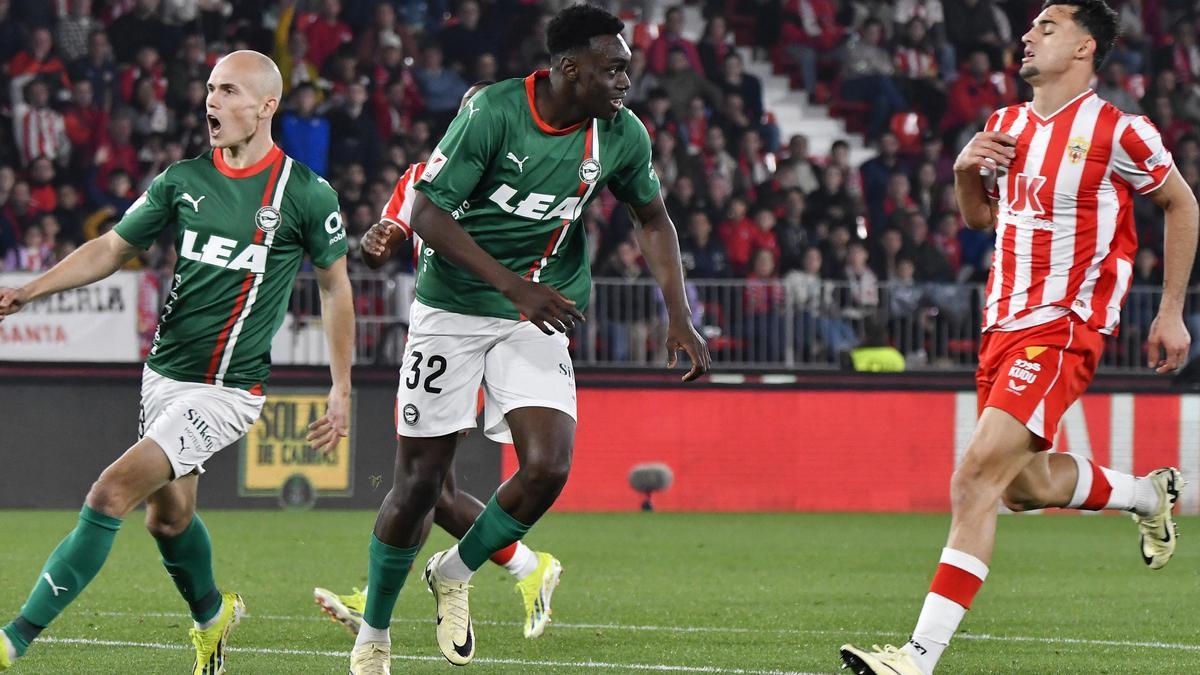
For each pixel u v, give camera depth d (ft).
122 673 67.00
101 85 211.20
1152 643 80.94
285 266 62.59
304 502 174.09
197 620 64.44
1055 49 66.33
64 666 69.00
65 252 190.60
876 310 193.57
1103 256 66.08
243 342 62.03
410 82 224.33
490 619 89.10
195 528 63.21
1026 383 64.85
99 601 94.32
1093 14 66.03
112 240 62.03
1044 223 66.23
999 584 111.65
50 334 170.81
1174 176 65.92
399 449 65.26
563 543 141.90
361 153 211.20
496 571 116.16
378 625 64.39
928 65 254.68
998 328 67.21
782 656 74.54
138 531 145.79
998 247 68.08
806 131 253.85
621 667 70.23
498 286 59.26
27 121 205.98
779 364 190.29
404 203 74.54
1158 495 75.00
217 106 60.34
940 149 237.66
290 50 221.87
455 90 225.56
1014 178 67.05
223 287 61.36
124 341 172.65
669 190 211.61
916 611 94.53
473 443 176.14
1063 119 66.28
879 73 252.01
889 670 59.26
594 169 63.57
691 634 82.74
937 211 225.15
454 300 64.23
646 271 195.00
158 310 173.17
